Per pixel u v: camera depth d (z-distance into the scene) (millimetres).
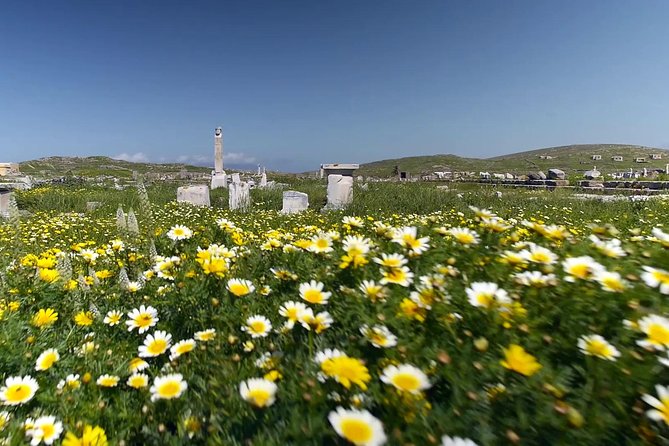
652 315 1186
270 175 48500
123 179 40094
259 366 1468
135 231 4000
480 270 1843
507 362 1083
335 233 2730
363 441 898
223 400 1342
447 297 1547
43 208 15133
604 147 106938
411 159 102188
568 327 1338
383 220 8391
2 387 1690
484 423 996
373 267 2012
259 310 1998
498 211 11195
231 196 14805
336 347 1472
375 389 1141
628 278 1460
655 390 1027
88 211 13664
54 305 2707
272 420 1156
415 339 1379
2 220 8742
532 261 1701
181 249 3623
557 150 113188
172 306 2357
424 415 1033
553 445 928
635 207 11938
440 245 2262
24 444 1406
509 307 1382
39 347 2068
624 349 1148
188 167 81250
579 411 990
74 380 1766
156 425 1450
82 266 3715
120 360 2041
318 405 1131
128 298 2793
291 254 2510
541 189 21156
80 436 1445
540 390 1034
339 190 13891
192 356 1853
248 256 2773
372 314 1568
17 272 3131
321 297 1728
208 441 1173
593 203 13156
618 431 962
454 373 1181
